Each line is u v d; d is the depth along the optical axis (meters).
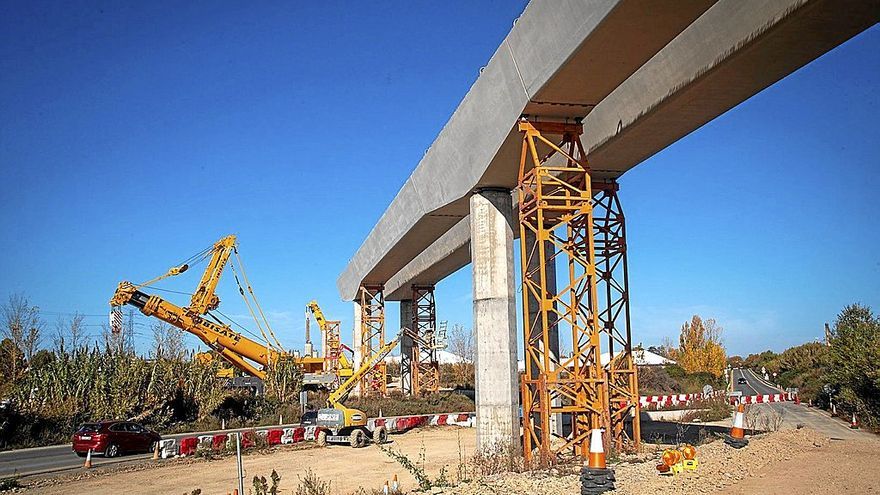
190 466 26.97
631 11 17.02
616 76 20.70
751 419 37.31
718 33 17.89
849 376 37.50
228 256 56.91
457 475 21.14
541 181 23.67
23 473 25.47
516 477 18.31
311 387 63.50
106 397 40.88
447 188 31.00
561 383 24.00
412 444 34.31
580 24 18.38
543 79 21.20
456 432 40.97
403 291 64.31
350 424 33.16
